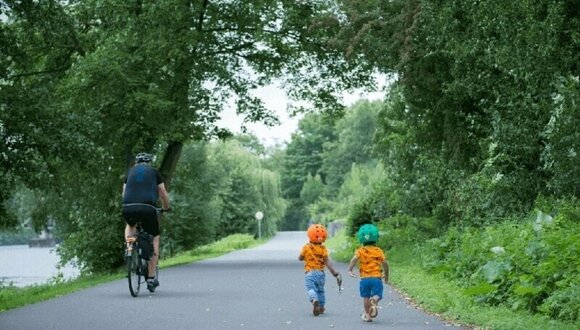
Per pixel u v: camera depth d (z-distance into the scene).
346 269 26.00
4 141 30.98
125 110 32.09
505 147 22.69
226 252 51.16
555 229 16.23
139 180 16.92
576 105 19.95
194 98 34.88
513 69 22.62
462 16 25.67
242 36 36.03
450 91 25.50
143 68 32.66
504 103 23.72
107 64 30.89
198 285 19.48
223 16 34.81
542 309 11.38
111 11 32.50
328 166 164.25
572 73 22.84
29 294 22.08
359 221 45.19
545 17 23.23
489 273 13.61
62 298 16.17
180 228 53.22
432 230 29.41
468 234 20.11
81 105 32.66
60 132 30.97
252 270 26.19
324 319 12.38
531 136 22.30
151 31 32.03
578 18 23.38
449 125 27.89
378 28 27.62
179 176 45.91
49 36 31.81
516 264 13.52
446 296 13.88
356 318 12.49
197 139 34.44
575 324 10.40
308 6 34.53
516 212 22.23
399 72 27.53
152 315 13.04
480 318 11.42
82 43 33.69
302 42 35.50
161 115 32.25
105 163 34.25
